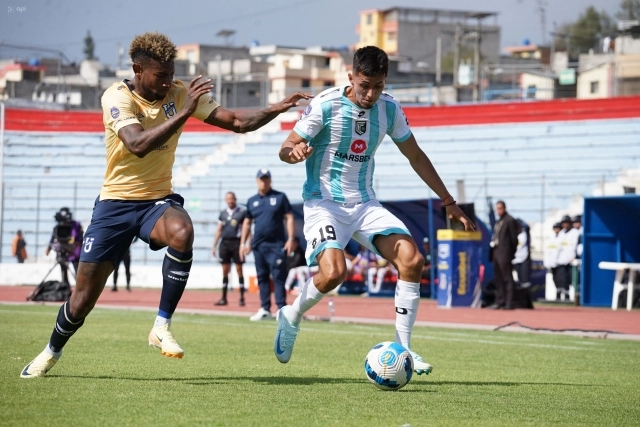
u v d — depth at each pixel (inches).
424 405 347.9
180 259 379.9
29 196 2175.2
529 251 1282.0
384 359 381.1
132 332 687.1
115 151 377.7
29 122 2410.2
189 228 377.7
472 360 550.3
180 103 388.5
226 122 389.7
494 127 1995.6
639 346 687.7
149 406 326.0
